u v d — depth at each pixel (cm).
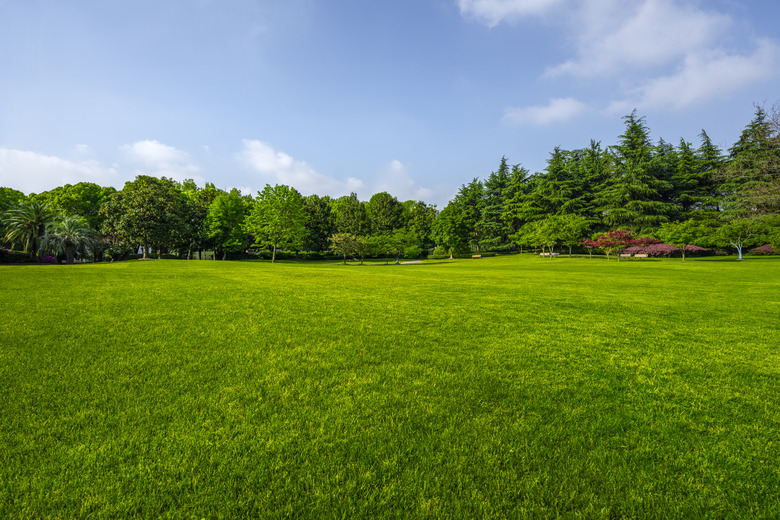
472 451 294
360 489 251
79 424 322
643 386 436
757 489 256
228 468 268
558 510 235
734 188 4794
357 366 489
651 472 273
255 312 840
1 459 271
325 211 7662
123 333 627
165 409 352
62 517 223
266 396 389
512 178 6938
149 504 234
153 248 4625
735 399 404
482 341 625
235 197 5688
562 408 373
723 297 1179
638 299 1127
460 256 6719
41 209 4709
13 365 461
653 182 5616
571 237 5381
